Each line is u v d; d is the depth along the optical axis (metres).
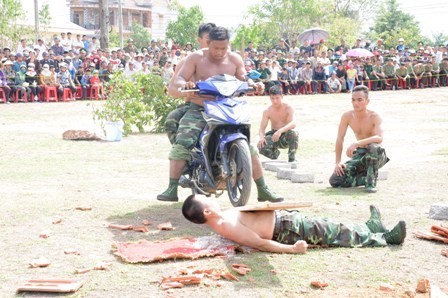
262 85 6.78
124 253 5.08
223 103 6.34
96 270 4.74
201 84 6.38
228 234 5.09
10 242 5.50
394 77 31.30
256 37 53.09
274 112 10.02
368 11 72.38
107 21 35.91
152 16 81.38
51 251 5.24
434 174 8.93
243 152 6.09
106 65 26.25
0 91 23.86
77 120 17.45
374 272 4.68
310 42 38.22
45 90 24.67
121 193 7.74
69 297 4.21
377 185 8.19
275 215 5.23
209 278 4.52
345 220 6.24
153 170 9.57
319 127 15.92
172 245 5.30
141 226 6.00
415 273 4.67
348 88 30.62
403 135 14.18
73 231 5.88
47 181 8.58
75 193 7.70
